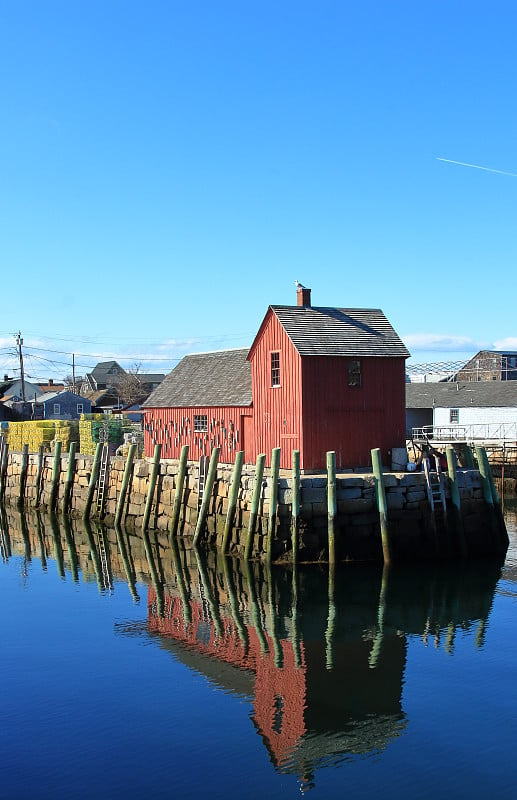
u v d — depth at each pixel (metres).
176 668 14.96
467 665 14.86
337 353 27.72
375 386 28.48
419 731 12.05
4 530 32.34
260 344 30.00
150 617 18.59
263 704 13.12
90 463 34.50
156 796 10.29
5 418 83.19
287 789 10.41
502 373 80.81
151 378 122.12
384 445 28.41
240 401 31.52
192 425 34.75
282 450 28.48
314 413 27.50
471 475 24.69
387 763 11.10
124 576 23.19
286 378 28.34
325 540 22.97
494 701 13.16
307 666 14.92
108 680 14.34
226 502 25.50
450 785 10.50
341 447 27.75
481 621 17.75
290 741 11.77
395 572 22.45
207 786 10.52
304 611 18.77
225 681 14.23
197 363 38.97
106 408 85.62
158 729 12.24
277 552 23.03
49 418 84.00
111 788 10.50
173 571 23.53
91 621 18.34
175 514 27.62
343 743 11.72
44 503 37.47
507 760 11.16
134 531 30.80
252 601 19.78
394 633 16.94
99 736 12.03
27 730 12.29
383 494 22.91
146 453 38.12
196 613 18.86
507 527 30.95
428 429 58.69
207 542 26.08
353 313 30.62
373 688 13.77
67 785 10.59
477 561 23.83
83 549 27.84
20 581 22.78
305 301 30.88
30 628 17.83
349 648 15.97
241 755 11.38
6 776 10.86
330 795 10.26
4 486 41.12
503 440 45.03
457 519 23.86
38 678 14.52
